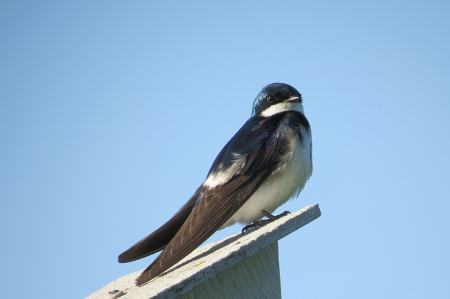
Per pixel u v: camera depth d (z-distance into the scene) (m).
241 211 7.96
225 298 6.37
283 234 6.16
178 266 7.15
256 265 6.78
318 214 6.64
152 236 7.65
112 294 6.52
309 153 8.39
